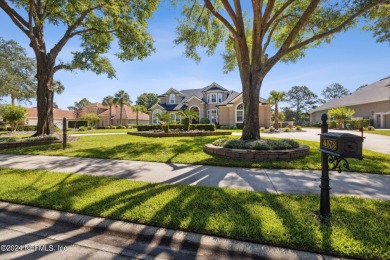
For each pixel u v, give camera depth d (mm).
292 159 6266
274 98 22047
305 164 5680
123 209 2977
